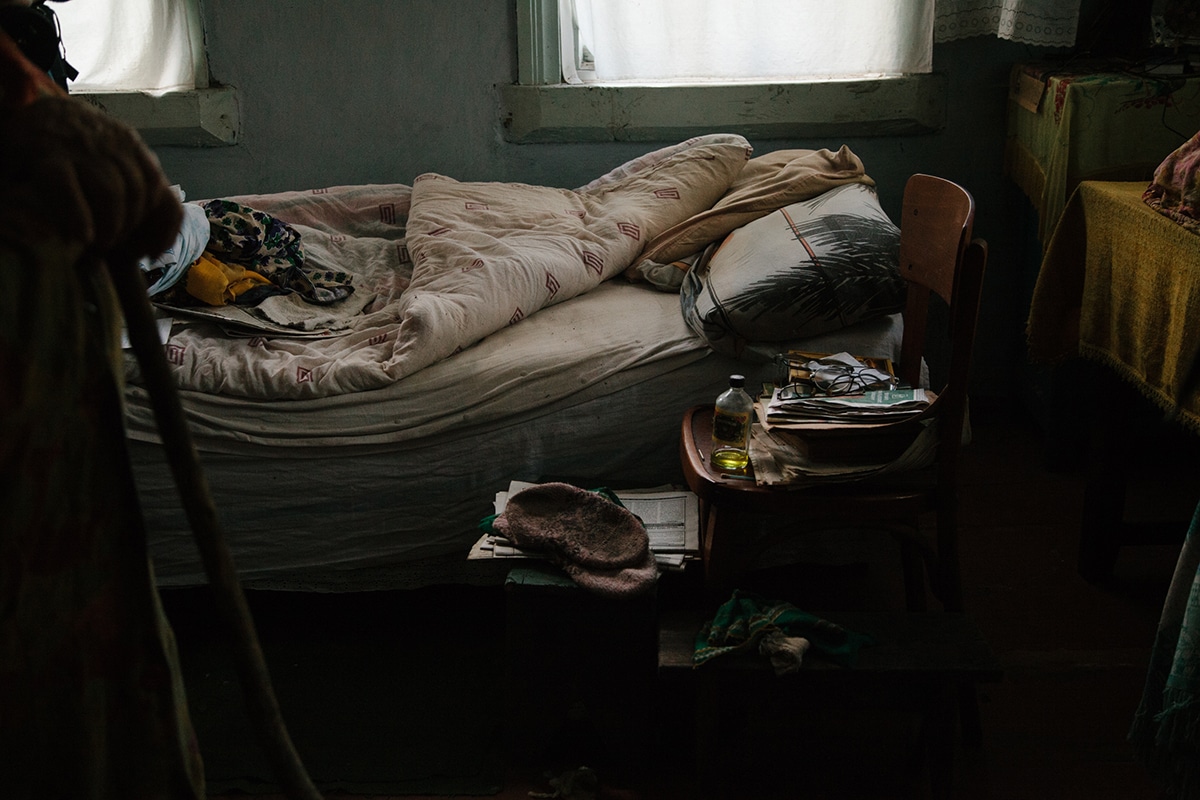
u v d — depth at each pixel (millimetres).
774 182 2574
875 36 2957
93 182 677
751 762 1799
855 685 1578
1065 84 2451
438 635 2188
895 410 1692
